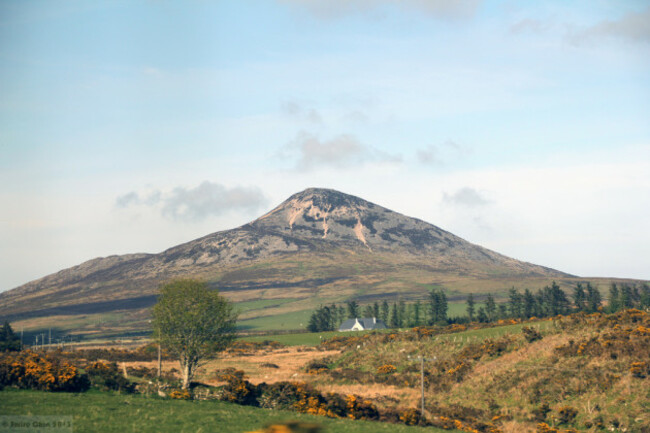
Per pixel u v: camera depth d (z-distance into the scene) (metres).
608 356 82.75
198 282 78.00
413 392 87.75
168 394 64.50
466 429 65.25
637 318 100.06
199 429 40.84
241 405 63.22
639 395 70.81
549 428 67.12
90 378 65.75
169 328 74.44
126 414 45.16
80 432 37.69
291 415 54.12
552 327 107.31
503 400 79.44
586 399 73.50
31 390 55.88
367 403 67.50
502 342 103.12
